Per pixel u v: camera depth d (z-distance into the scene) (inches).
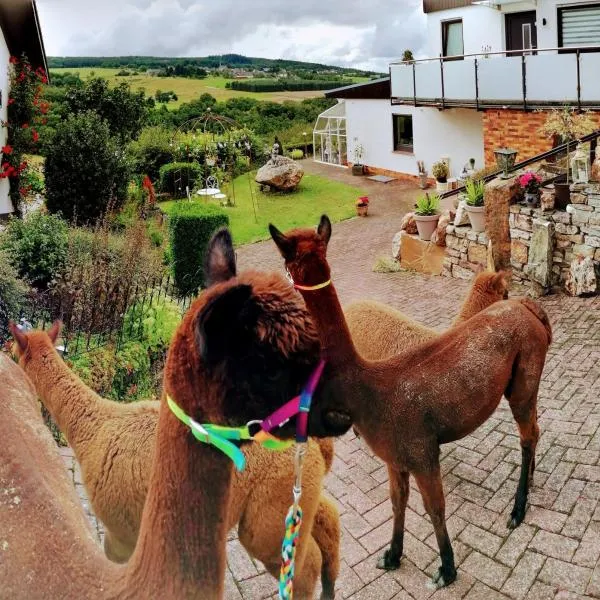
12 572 74.1
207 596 68.9
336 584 163.5
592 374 275.6
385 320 208.5
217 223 469.4
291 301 62.7
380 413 148.9
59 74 2144.4
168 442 69.4
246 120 1460.4
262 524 123.3
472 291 209.2
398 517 165.5
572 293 385.4
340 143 1106.1
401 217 750.5
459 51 794.2
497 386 164.6
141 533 71.7
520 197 418.9
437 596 156.6
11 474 80.8
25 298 323.0
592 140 406.6
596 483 196.7
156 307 297.4
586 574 158.1
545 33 657.6
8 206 657.0
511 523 180.9
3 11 682.2
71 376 136.5
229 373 62.2
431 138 859.4
